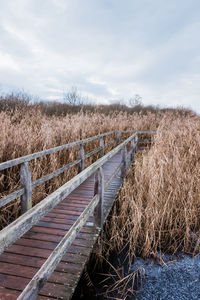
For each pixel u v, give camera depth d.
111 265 2.99
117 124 9.57
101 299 2.58
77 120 8.05
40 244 2.63
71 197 4.13
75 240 2.79
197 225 3.86
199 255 3.26
